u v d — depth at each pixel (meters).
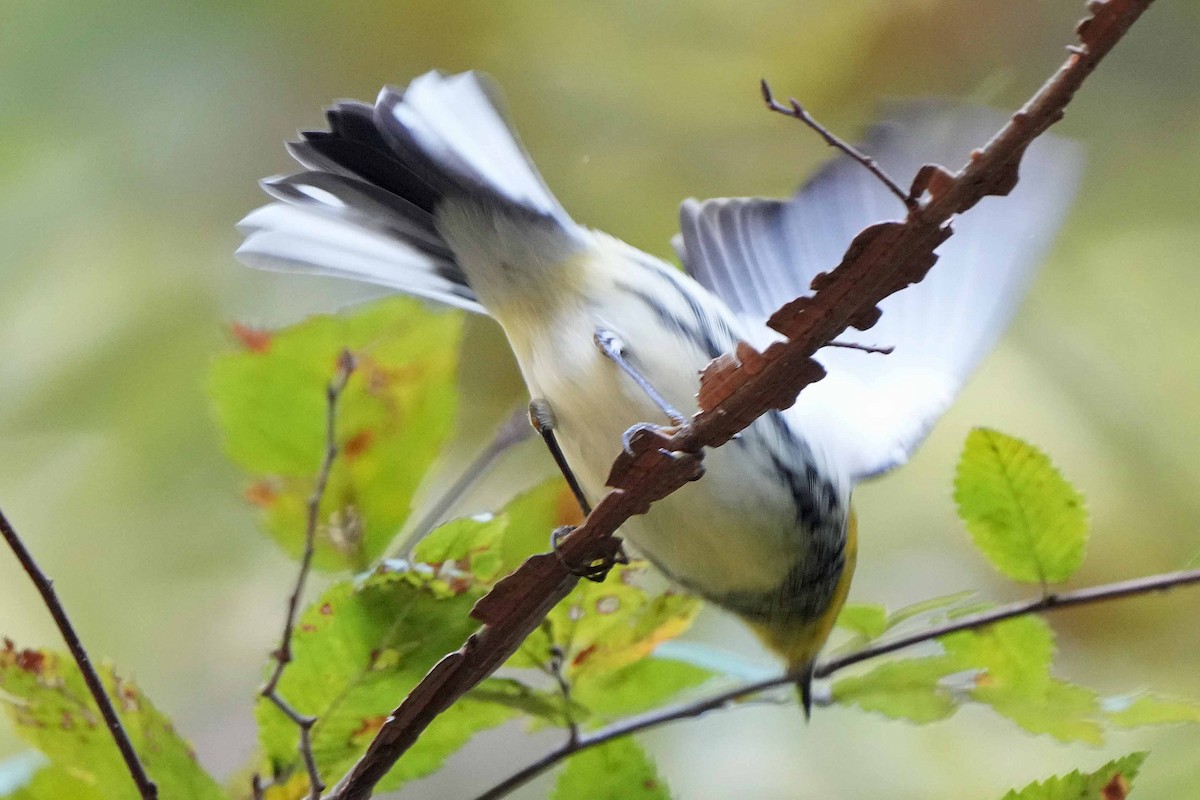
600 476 3.78
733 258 3.83
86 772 3.77
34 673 3.76
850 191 3.84
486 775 3.94
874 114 3.84
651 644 3.78
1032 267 3.85
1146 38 4.03
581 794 3.79
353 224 3.78
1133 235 4.01
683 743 3.95
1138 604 3.96
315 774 3.74
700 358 3.78
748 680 3.81
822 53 4.00
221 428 3.81
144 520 3.97
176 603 3.97
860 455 3.82
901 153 3.84
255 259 3.78
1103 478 3.98
